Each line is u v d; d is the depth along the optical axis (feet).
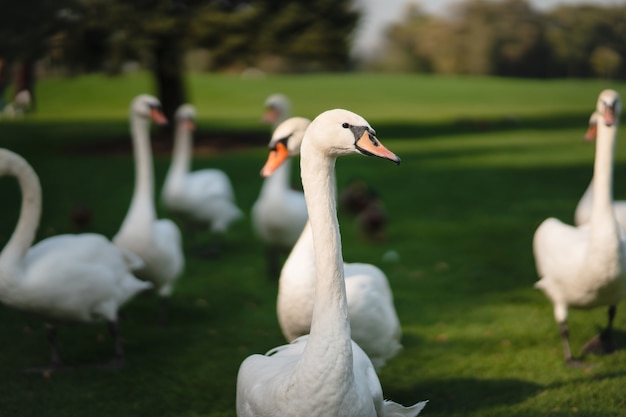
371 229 34.96
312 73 189.06
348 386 10.97
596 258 17.80
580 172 52.85
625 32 169.89
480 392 18.22
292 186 41.83
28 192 18.11
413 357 20.84
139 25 60.23
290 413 11.03
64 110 106.93
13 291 18.01
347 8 71.82
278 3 68.08
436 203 43.62
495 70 181.68
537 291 26.76
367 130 11.28
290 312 16.28
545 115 97.66
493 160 59.36
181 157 32.89
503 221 38.42
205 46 64.28
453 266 30.42
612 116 17.69
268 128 83.92
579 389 17.97
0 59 60.23
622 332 22.00
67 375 19.60
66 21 59.41
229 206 33.45
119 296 19.85
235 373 19.90
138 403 18.03
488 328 23.00
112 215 40.19
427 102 119.14
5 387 18.80
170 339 22.59
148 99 23.27
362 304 15.71
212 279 29.43
